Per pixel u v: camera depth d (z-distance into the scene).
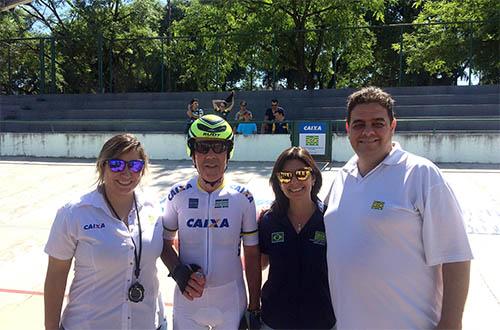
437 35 23.33
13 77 31.41
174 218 2.84
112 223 2.50
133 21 30.73
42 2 29.86
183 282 2.65
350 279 2.36
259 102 19.89
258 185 10.09
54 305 2.51
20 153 16.05
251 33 23.97
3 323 4.24
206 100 21.11
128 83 32.66
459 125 15.59
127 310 2.51
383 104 2.39
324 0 24.34
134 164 2.51
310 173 2.80
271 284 2.86
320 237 2.78
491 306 4.41
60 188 10.55
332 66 30.73
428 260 2.22
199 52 27.83
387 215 2.25
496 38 21.55
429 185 2.22
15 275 5.52
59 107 21.88
